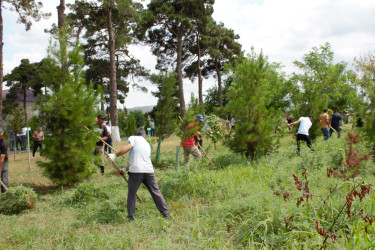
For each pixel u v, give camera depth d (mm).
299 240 3428
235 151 9625
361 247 2941
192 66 38031
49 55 8320
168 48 33656
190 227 4336
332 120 14602
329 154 8109
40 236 4363
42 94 8305
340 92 20859
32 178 9578
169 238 4023
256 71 9516
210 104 39500
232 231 4145
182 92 30375
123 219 5027
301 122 10391
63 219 5098
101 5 22297
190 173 6492
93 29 23859
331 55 21531
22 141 22688
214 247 3625
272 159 8602
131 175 5078
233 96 10039
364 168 5613
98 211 5348
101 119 10742
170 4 29500
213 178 6223
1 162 6914
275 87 22328
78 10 22391
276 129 10328
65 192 7266
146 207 5465
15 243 4145
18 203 5719
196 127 8969
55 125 8117
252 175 6758
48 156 7891
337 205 3957
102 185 7527
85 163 8125
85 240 4016
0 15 17469
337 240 3189
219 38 33938
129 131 28969
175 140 22016
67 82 8359
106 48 32094
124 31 25172
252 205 4453
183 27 29766
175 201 5773
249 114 9469
